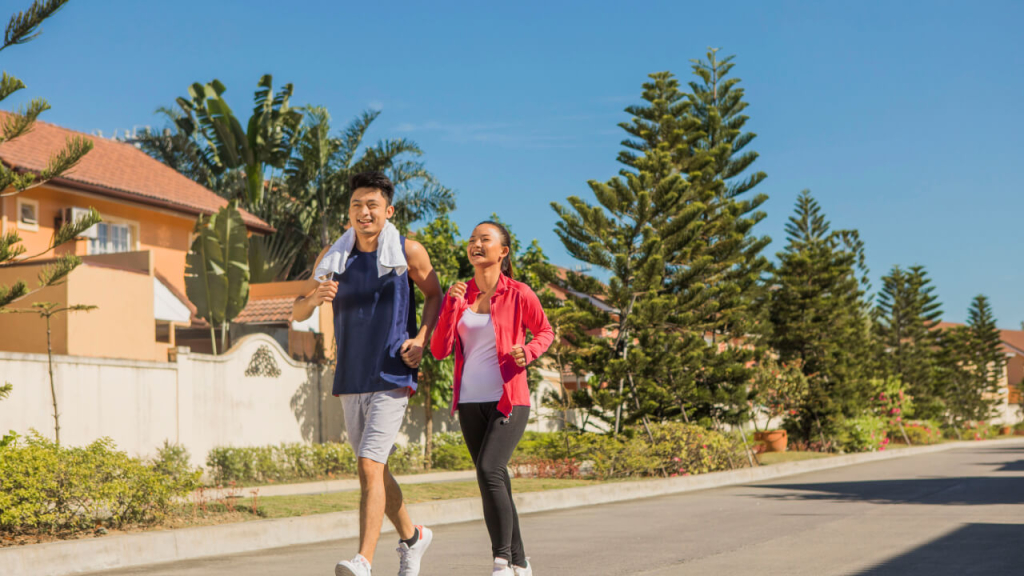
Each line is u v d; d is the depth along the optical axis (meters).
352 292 4.58
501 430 4.52
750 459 18.72
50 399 12.80
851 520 9.10
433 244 23.28
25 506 6.87
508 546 4.46
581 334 19.23
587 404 18.92
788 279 29.31
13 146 19.50
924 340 46.41
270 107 29.38
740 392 20.97
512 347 4.48
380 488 4.43
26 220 18.83
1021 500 11.26
